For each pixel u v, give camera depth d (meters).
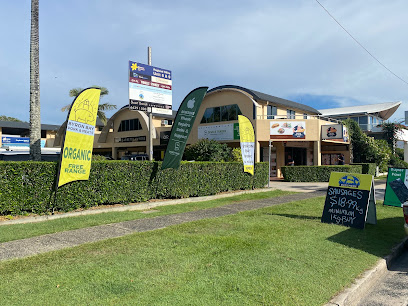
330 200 8.58
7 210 8.12
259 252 5.66
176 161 11.67
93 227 7.48
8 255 5.33
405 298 4.58
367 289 4.82
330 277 4.70
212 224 7.88
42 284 4.14
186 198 12.26
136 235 6.72
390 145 33.06
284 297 3.98
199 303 3.74
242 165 15.30
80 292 3.93
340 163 26.31
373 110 38.34
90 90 9.33
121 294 3.90
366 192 8.13
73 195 9.21
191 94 11.52
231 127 24.70
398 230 7.95
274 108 26.23
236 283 4.32
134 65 15.37
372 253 6.02
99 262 5.00
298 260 5.32
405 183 11.48
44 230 7.05
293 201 12.32
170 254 5.46
